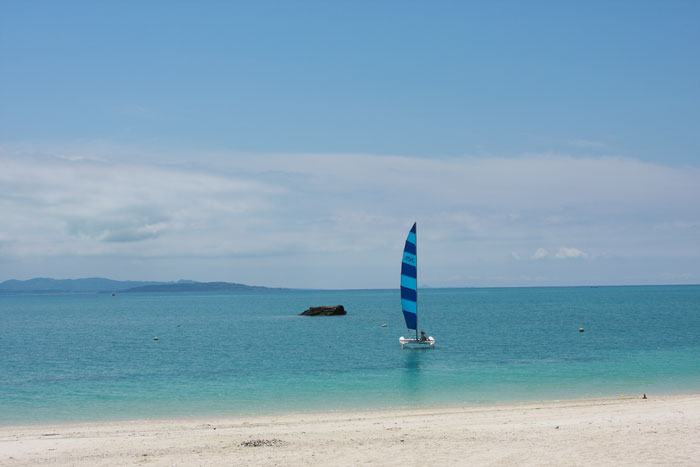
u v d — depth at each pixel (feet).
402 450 53.98
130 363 155.94
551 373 124.26
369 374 128.47
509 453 51.44
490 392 101.86
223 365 149.18
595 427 62.23
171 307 638.94
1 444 62.23
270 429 69.72
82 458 54.29
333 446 56.65
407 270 185.37
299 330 273.75
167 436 65.82
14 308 652.89
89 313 501.15
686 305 485.97
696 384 107.04
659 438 55.31
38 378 128.88
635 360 144.87
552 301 652.48
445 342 200.23
